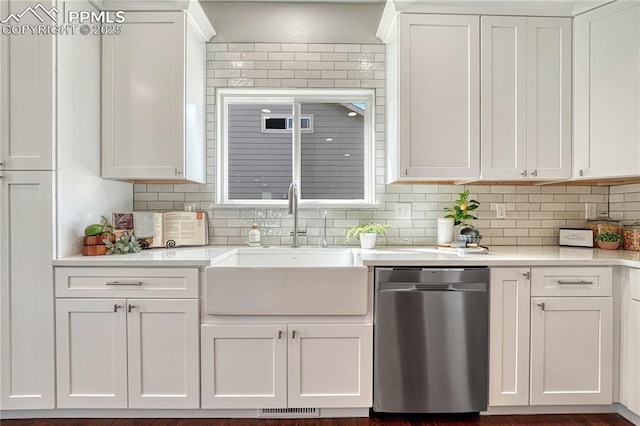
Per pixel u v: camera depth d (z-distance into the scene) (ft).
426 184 8.14
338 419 6.07
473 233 7.13
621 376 6.02
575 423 5.97
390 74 7.61
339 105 8.49
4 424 5.87
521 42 6.86
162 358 5.87
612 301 6.02
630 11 6.38
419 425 5.94
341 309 5.83
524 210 8.19
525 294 5.98
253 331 5.84
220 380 5.88
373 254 6.57
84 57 6.47
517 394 5.99
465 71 6.82
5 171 5.81
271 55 8.09
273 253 7.44
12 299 5.85
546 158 6.93
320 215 8.16
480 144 6.84
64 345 5.84
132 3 6.72
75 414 6.02
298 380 5.89
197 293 5.86
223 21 8.07
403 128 6.77
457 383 5.92
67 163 6.09
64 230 6.04
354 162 8.48
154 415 6.06
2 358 5.86
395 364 5.90
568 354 6.02
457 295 5.90
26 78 5.86
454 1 6.70
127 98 6.84
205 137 8.08
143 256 6.24
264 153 8.56
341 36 8.13
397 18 6.77
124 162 6.87
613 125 6.56
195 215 7.82
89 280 5.84
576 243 7.78
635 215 7.48
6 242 5.83
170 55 6.81
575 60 6.91
